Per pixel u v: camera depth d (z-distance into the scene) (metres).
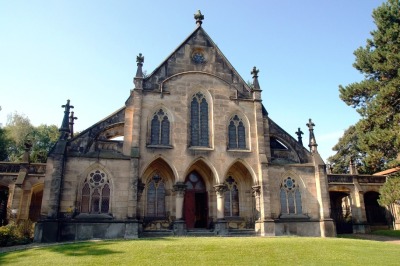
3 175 36.69
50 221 26.03
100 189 28.48
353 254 20.14
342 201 48.22
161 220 30.55
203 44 35.19
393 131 32.09
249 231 31.05
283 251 20.09
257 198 31.67
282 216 31.78
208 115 33.25
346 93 38.28
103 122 30.78
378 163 35.00
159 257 17.86
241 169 33.94
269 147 33.66
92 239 26.12
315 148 35.03
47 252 19.75
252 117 34.22
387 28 36.81
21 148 70.75
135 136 29.94
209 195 32.53
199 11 36.41
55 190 26.89
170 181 31.67
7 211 35.25
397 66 34.69
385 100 33.75
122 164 29.28
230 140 33.19
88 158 28.72
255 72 35.91
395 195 32.97
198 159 31.28
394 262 18.16
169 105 32.16
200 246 20.52
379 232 40.28
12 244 25.48
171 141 31.23
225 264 16.91
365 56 38.16
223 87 34.19
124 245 20.86
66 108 30.38
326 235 31.61
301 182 33.47
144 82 32.31
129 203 27.89
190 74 33.62
